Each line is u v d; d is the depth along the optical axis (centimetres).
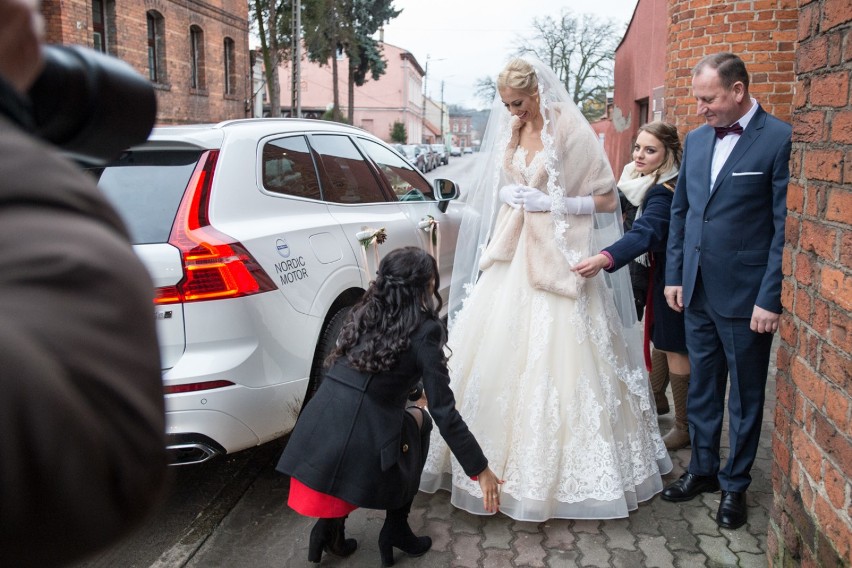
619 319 331
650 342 424
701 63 299
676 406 384
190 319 283
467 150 8450
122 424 55
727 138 304
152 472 59
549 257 311
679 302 330
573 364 306
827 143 207
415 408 287
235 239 299
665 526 304
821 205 211
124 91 70
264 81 2881
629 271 366
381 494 255
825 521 204
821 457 207
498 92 328
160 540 307
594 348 314
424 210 498
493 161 345
